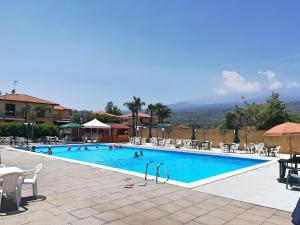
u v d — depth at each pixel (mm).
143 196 7410
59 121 50281
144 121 73500
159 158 21766
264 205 6824
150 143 30406
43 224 5367
